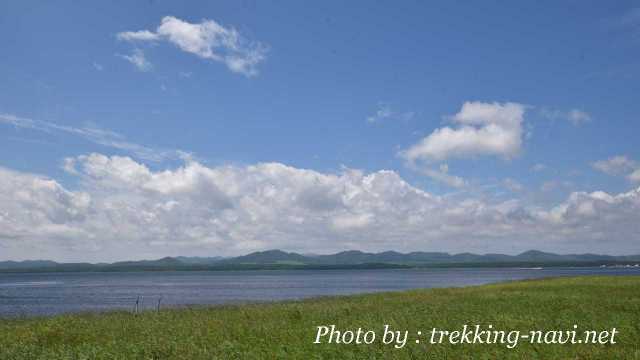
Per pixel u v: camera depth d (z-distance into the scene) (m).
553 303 33.88
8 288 144.00
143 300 83.12
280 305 39.66
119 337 24.02
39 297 95.44
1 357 19.89
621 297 36.84
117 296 97.31
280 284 159.25
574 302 33.78
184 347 20.44
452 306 33.94
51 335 24.98
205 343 21.48
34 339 23.53
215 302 75.12
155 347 20.47
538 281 62.22
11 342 23.03
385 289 114.69
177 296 95.06
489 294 44.12
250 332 24.17
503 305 33.69
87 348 20.61
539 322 25.23
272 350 19.69
